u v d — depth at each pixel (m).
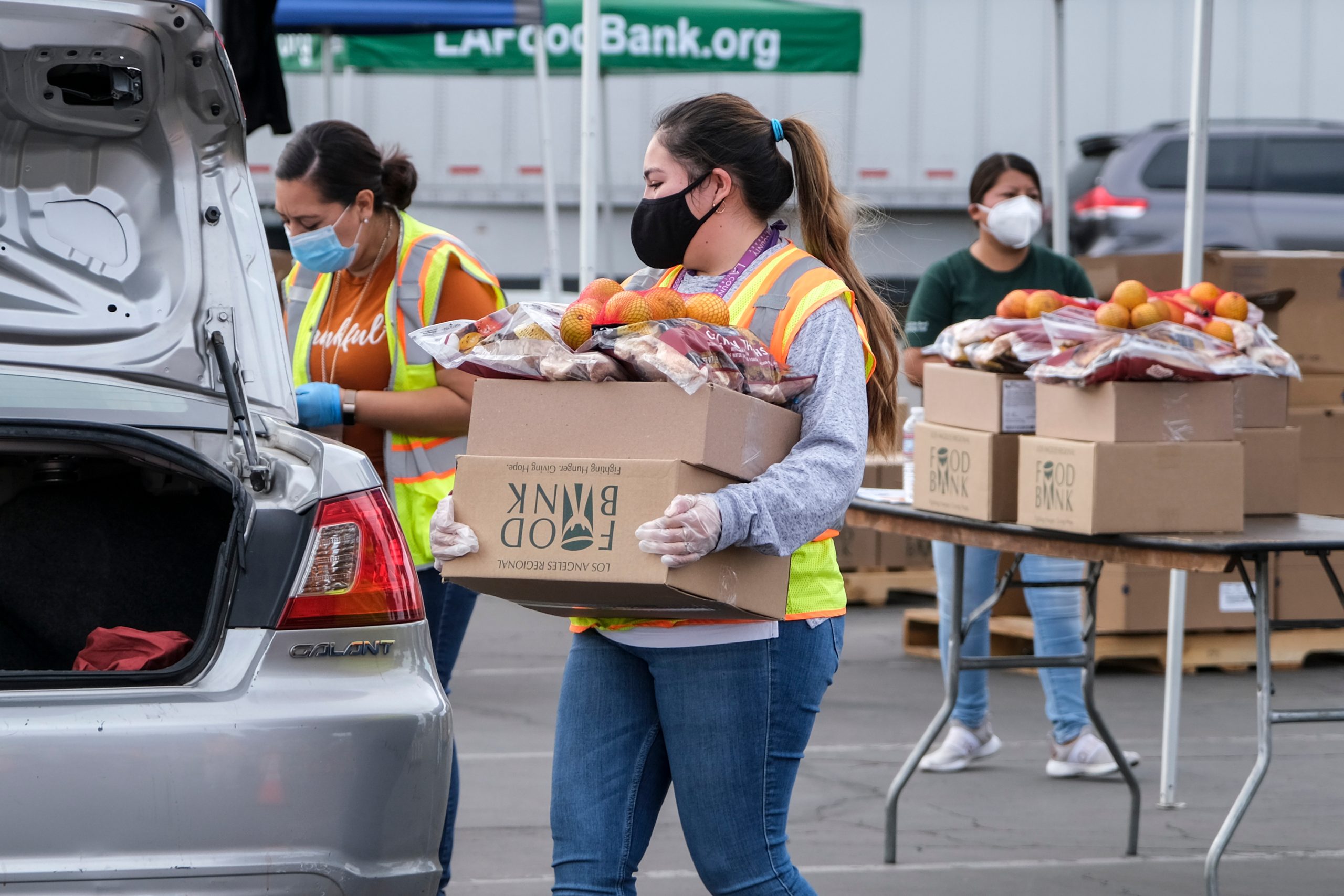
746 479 4.97
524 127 25.89
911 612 15.80
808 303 5.27
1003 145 27.42
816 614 5.36
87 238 6.34
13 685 4.69
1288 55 28.84
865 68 26.83
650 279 5.84
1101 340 8.13
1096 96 28.02
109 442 5.36
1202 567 7.69
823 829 9.80
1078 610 11.15
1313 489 15.05
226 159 6.49
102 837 4.62
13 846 4.55
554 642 16.38
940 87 27.06
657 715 5.47
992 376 8.78
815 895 5.41
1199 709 13.38
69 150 6.31
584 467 4.84
